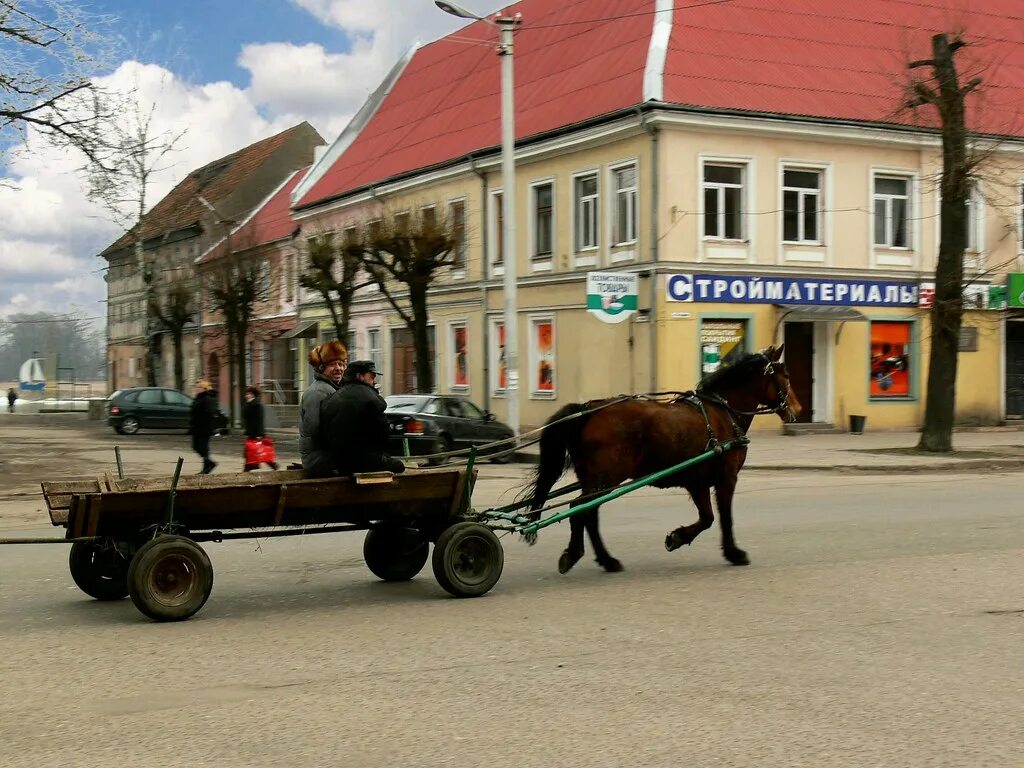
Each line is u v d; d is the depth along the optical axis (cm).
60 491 904
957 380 3403
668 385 2988
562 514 1004
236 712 625
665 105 2938
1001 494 1766
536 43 4012
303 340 5256
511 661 736
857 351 3278
